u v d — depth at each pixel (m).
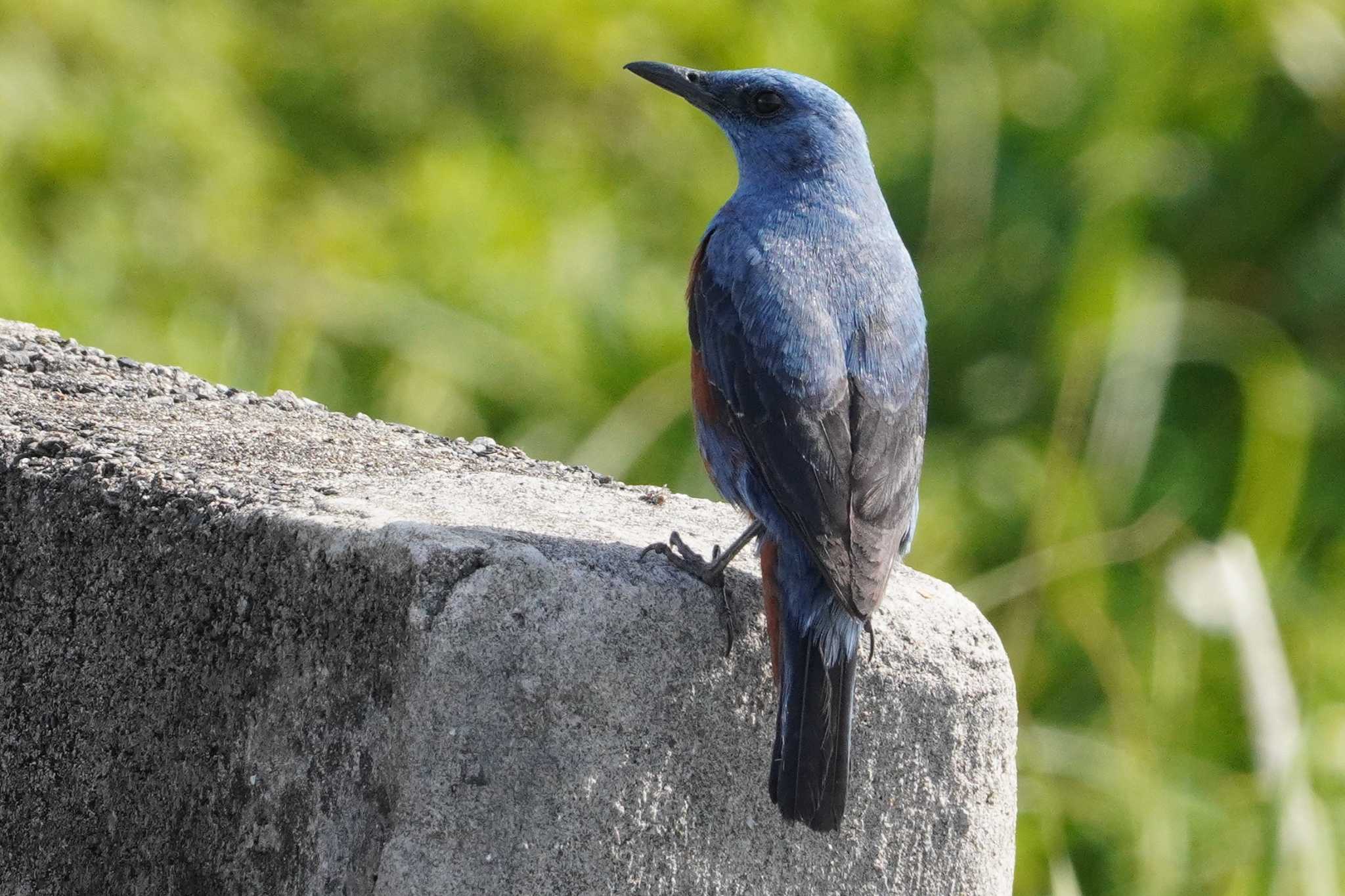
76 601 5.91
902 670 5.91
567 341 13.41
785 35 15.62
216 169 13.75
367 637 5.17
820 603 5.64
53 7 13.71
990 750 6.09
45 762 5.93
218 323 13.05
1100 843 10.74
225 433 6.72
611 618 5.31
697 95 7.85
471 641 5.06
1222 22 15.51
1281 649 9.87
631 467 13.10
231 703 5.47
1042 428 13.78
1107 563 12.07
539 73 15.26
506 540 5.34
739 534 6.61
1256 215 15.12
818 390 6.37
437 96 15.18
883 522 6.05
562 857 5.23
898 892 5.93
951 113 14.90
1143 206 14.74
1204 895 10.31
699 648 5.53
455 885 5.04
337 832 5.16
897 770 5.91
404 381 12.99
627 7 15.47
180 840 5.55
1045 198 14.69
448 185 13.88
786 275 6.74
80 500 5.92
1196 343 14.27
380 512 5.56
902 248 7.15
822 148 7.52
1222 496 13.93
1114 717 11.12
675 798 5.47
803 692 5.51
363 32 15.24
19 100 13.30
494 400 13.28
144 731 5.70
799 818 5.28
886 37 16.34
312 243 13.63
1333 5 15.58
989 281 14.47
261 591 5.44
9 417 6.52
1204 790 10.98
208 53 14.65
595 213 14.23
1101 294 13.59
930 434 14.05
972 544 13.23
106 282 12.81
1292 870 9.12
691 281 7.02
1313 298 14.95
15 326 8.06
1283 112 15.51
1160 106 15.23
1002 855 6.16
